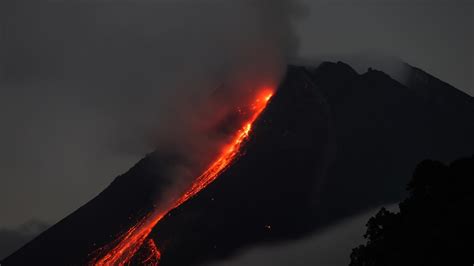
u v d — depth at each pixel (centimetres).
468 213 18775
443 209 19125
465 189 19312
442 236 18638
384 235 19975
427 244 18775
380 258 19550
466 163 19738
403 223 19625
